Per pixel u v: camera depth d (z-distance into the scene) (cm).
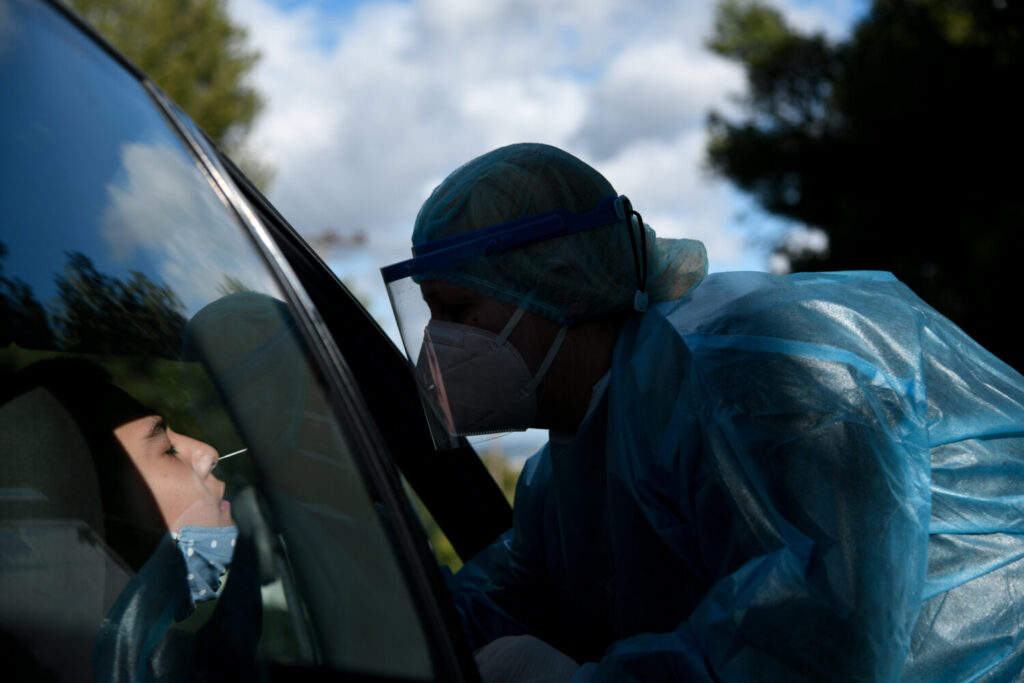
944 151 1603
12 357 81
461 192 131
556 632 153
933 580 110
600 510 134
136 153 84
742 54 1975
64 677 76
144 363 83
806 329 110
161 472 82
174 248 84
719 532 107
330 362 82
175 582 80
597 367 134
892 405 107
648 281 138
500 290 128
